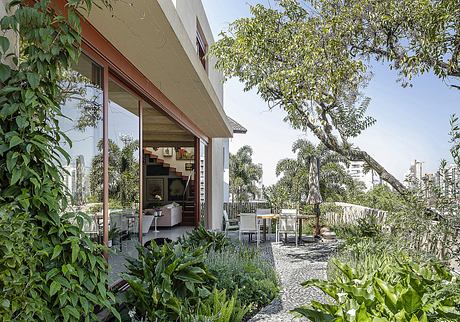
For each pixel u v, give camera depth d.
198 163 11.27
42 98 2.31
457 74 5.41
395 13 5.91
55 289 2.28
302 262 8.84
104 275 2.76
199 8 9.98
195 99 7.05
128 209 5.35
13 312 1.96
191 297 4.24
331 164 18.59
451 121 3.89
